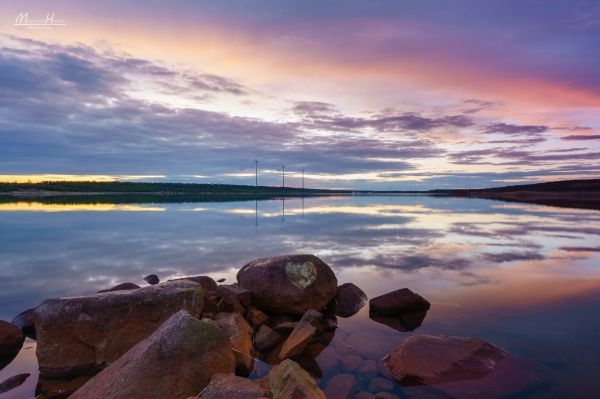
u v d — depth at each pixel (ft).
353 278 40.24
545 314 28.45
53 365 21.22
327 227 86.79
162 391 16.28
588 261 47.62
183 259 49.67
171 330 18.30
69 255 52.60
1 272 42.75
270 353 23.98
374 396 17.87
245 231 79.05
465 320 27.53
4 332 23.56
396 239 67.26
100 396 15.92
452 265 46.06
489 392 17.99
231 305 28.76
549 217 113.70
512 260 48.65
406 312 29.66
